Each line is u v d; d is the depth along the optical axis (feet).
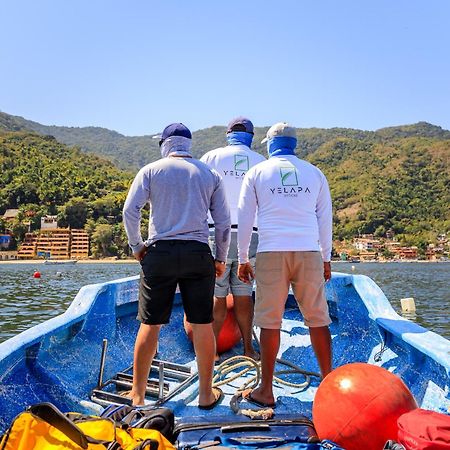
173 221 9.86
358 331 14.52
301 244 10.25
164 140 10.60
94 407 10.28
